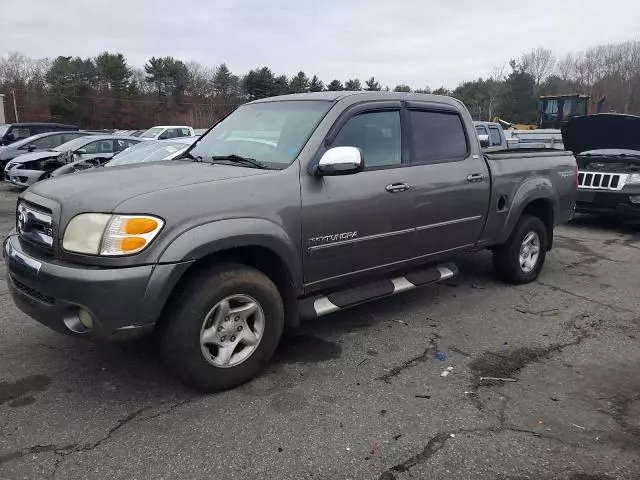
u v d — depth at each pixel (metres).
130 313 3.05
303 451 2.92
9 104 64.56
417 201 4.47
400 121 4.50
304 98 4.41
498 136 15.45
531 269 5.99
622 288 5.93
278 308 3.67
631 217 8.83
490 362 4.04
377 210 4.17
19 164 13.52
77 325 3.14
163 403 3.39
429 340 4.42
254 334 3.60
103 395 3.48
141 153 9.05
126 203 3.07
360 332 4.57
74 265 3.08
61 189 3.39
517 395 3.55
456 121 5.02
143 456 2.87
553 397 3.53
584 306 5.31
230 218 3.35
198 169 3.75
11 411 3.28
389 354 4.14
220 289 3.33
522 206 5.55
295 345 4.29
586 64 69.44
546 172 5.89
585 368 3.96
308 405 3.38
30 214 3.44
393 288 4.48
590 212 9.15
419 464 2.83
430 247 4.73
